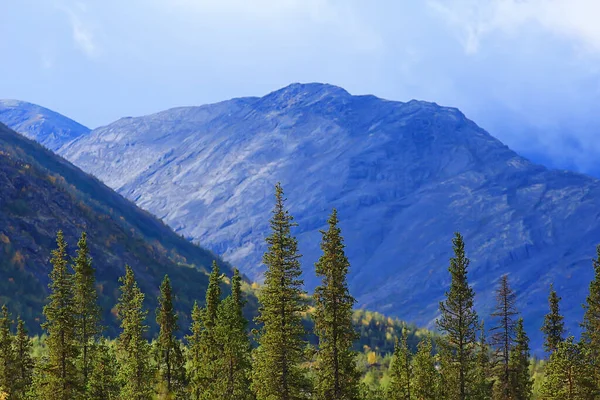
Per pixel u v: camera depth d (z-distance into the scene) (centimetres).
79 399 5200
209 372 5653
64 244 5262
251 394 5541
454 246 5425
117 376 5672
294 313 4962
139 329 5581
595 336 5706
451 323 5359
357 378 4941
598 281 5834
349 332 4791
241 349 5544
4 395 5697
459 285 5369
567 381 4959
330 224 4844
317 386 4812
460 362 5353
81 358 5647
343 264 4803
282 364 4794
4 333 5909
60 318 5078
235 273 5669
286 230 4947
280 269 4878
